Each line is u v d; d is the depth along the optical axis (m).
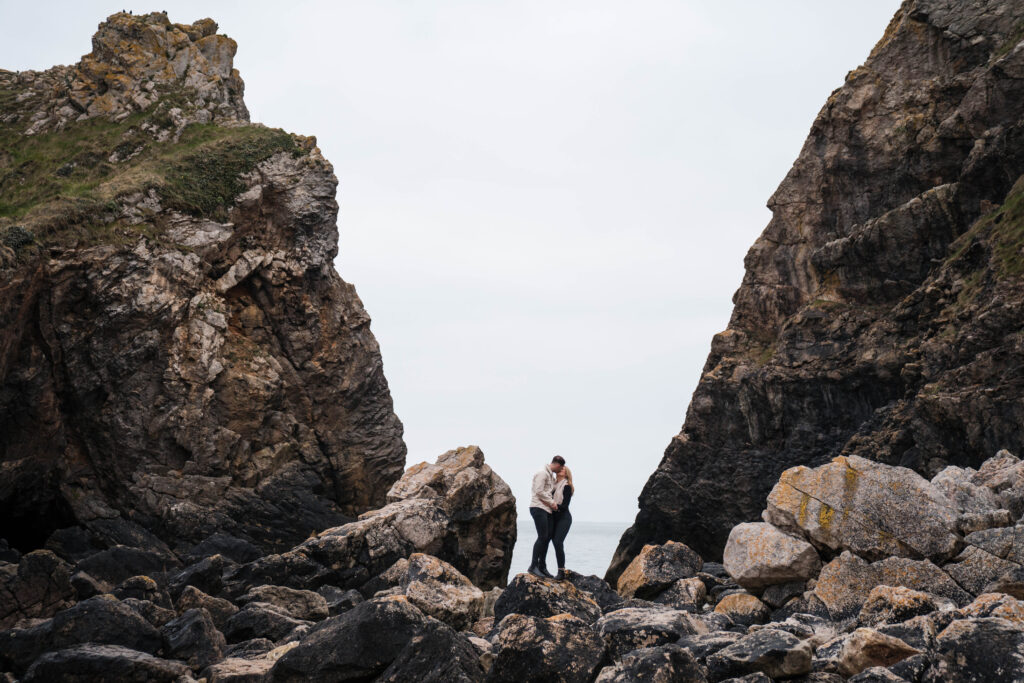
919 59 41.78
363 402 42.69
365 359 43.25
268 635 14.54
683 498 41.56
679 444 42.50
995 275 31.20
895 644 9.65
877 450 34.56
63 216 35.44
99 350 34.72
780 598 14.12
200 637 12.68
